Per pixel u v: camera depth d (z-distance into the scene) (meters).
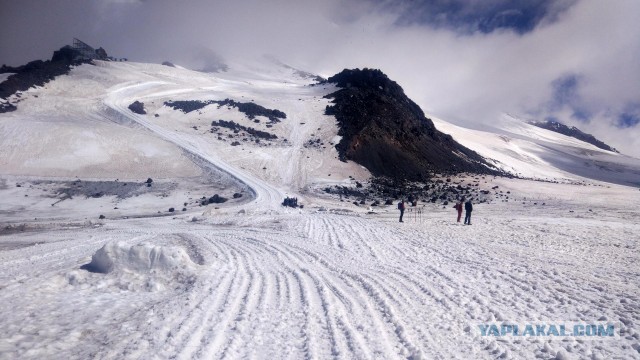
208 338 6.36
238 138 70.00
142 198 46.28
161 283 9.91
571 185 56.75
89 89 95.38
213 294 8.93
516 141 172.88
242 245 17.58
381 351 6.07
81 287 9.49
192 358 5.62
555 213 33.47
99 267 10.84
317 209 39.56
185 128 74.12
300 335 6.69
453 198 47.81
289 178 56.12
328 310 8.02
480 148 125.81
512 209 37.88
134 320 7.14
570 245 16.67
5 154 56.09
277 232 22.58
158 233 23.64
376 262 13.40
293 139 71.94
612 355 5.98
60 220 36.38
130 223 31.53
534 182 58.91
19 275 10.73
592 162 169.75
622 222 26.31
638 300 8.59
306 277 11.09
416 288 9.85
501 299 8.86
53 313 7.46
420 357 5.77
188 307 7.93
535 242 17.48
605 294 9.09
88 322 7.01
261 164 59.94
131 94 96.19
